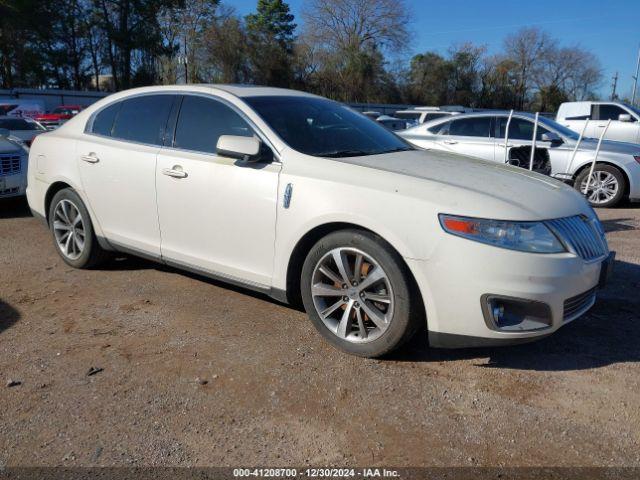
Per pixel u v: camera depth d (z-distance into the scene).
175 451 2.62
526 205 3.21
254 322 4.02
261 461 2.56
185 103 4.38
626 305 4.39
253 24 48.69
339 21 50.31
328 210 3.42
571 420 2.87
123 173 4.55
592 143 9.03
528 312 3.09
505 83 59.12
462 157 4.31
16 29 42.72
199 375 3.29
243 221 3.84
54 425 2.81
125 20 47.34
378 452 2.62
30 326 3.94
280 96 4.38
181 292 4.60
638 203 9.43
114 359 3.47
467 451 2.63
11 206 8.41
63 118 26.12
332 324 3.59
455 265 3.05
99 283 4.82
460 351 3.60
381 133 4.57
